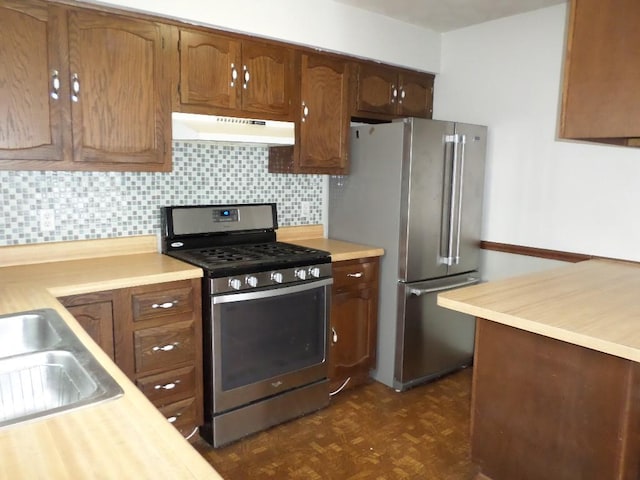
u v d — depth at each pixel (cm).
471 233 329
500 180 332
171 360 227
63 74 210
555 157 304
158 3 227
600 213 287
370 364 313
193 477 69
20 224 233
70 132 214
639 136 168
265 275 244
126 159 230
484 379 199
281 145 295
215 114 255
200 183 287
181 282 225
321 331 274
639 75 163
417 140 288
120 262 243
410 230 293
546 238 312
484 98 338
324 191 346
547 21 301
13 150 202
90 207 251
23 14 199
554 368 176
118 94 225
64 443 78
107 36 219
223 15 248
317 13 285
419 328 307
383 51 322
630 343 140
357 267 296
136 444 78
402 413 277
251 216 302
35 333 147
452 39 353
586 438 169
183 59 241
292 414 267
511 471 193
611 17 169
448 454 237
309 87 290
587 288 208
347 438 250
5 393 113
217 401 236
